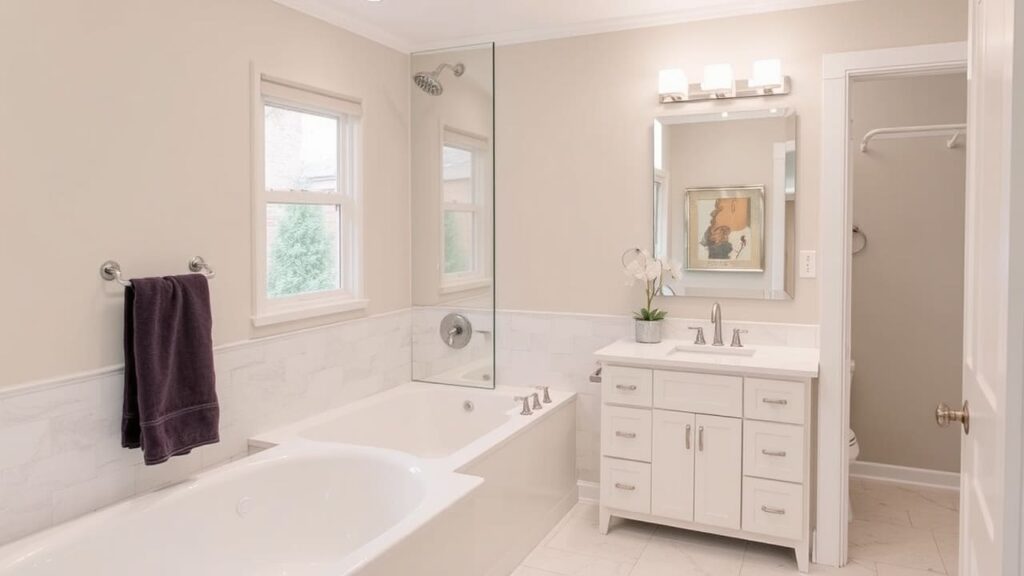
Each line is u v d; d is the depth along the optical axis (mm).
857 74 2980
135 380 2354
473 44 3805
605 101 3623
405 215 3879
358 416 3371
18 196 2076
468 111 3676
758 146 3340
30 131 2098
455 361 3824
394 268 3797
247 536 2557
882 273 4004
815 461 3104
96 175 2291
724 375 3018
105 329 2334
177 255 2582
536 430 3250
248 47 2861
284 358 3084
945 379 3934
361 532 2646
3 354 2055
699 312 3502
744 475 3016
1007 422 888
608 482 3289
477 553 2729
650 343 3461
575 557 3117
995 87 1132
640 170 3568
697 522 3121
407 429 3680
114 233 2357
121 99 2363
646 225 3570
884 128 3723
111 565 2152
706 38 3410
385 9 3328
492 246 3660
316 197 3322
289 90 3094
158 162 2500
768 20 3289
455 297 3801
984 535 1183
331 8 3275
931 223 3898
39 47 2113
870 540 3268
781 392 2928
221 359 2781
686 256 3498
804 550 2939
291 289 3234
